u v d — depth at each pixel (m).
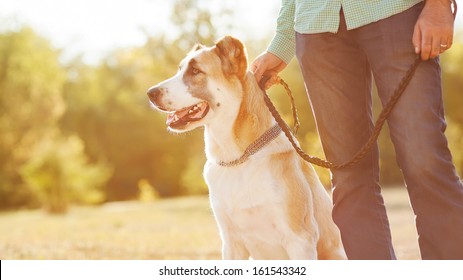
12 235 14.40
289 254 4.55
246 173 4.52
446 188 3.57
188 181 32.50
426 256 3.64
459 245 3.55
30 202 44.78
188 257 9.20
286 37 4.75
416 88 3.59
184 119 4.71
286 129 4.45
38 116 46.78
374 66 3.78
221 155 4.62
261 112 4.60
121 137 59.06
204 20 29.31
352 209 4.16
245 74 4.62
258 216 4.56
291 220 4.50
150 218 21.45
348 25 3.85
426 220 3.62
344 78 4.02
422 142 3.57
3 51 48.34
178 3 29.41
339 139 4.11
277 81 4.91
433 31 3.50
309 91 4.18
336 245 4.97
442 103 3.67
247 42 28.56
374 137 3.82
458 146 32.03
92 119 59.47
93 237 13.48
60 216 27.08
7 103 46.69
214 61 4.68
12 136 46.16
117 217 22.78
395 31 3.66
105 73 62.47
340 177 4.18
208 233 14.26
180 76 4.78
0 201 45.59
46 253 9.56
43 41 50.66
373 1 3.74
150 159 59.19
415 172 3.62
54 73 49.38
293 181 4.55
